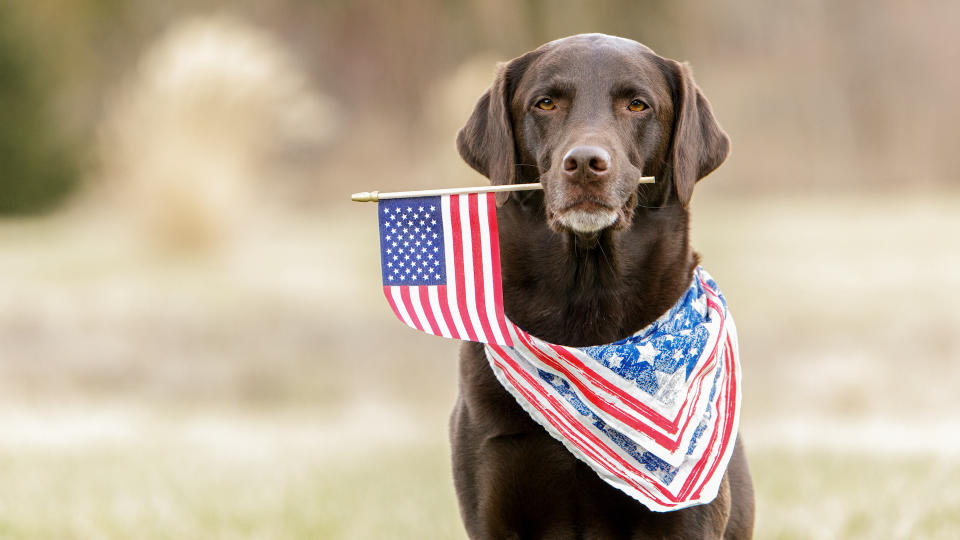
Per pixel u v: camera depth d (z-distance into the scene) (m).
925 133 28.23
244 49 19.50
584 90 4.28
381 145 27.94
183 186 18.48
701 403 4.39
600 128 4.14
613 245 4.29
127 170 19.03
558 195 4.05
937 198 26.02
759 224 20.83
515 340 4.26
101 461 8.93
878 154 28.27
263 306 15.49
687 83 4.45
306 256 18.50
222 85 18.84
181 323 15.15
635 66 4.35
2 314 15.10
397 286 4.37
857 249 17.89
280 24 29.80
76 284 16.48
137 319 15.22
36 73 28.28
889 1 28.25
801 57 28.30
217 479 8.04
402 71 29.14
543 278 4.43
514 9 28.22
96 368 14.62
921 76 28.34
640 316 4.41
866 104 28.36
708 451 4.35
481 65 23.27
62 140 28.61
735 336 4.69
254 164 19.34
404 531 6.38
